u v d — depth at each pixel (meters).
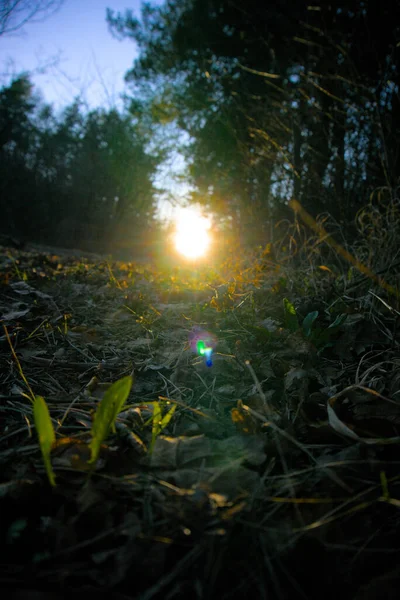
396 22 1.31
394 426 0.34
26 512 0.26
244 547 0.25
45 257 1.48
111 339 0.64
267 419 0.37
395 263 0.67
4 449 0.34
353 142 1.23
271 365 0.50
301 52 1.71
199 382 0.49
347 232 1.11
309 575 0.24
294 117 1.39
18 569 0.23
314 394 0.43
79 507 0.26
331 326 0.54
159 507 0.27
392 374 0.46
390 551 0.25
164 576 0.23
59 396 0.44
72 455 0.31
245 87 1.93
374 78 1.29
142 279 1.17
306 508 0.28
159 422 0.34
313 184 1.31
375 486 0.29
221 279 0.94
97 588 0.22
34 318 0.68
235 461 0.31
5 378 0.48
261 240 1.50
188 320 0.69
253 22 1.88
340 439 0.35
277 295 0.77
